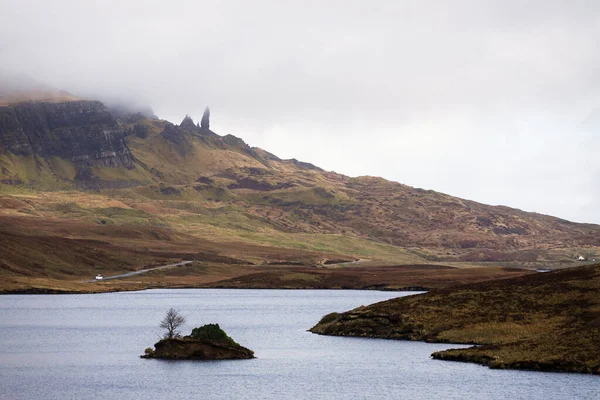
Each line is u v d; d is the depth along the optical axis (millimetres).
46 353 132375
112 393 97750
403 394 96188
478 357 116312
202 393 98125
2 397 95438
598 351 107312
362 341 145500
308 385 102812
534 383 98312
